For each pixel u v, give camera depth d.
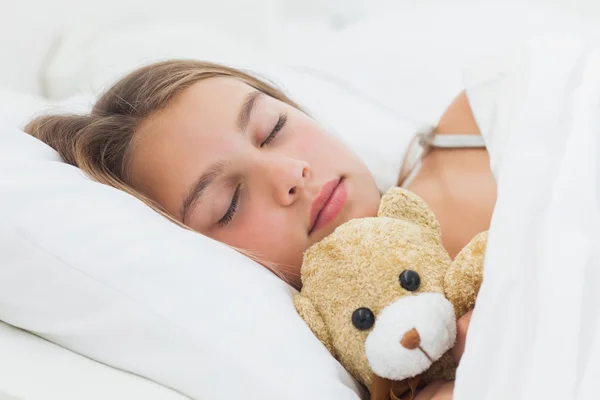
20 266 0.58
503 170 0.69
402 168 1.01
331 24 1.92
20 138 0.74
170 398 0.56
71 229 0.59
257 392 0.55
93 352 0.59
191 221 0.75
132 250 0.60
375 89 1.31
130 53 1.36
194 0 1.63
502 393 0.53
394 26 1.60
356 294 0.62
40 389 0.54
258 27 1.68
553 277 0.55
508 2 1.59
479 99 0.94
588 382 0.50
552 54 0.84
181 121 0.78
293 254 0.74
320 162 0.78
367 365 0.62
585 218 0.60
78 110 1.00
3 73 1.34
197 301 0.58
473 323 0.57
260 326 0.59
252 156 0.74
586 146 0.67
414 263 0.62
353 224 0.67
